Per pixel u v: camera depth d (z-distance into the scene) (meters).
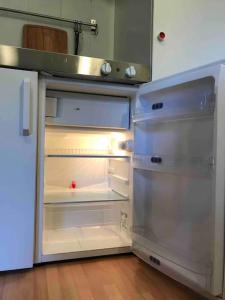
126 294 1.12
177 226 1.23
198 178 1.12
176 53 1.43
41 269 1.33
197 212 1.12
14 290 1.13
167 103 1.31
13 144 1.23
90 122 1.53
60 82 1.34
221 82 0.96
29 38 1.56
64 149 1.82
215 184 0.96
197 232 1.12
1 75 1.20
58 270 1.32
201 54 1.49
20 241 1.26
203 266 1.03
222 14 1.54
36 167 1.31
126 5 1.67
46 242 1.53
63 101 1.49
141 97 1.47
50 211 1.77
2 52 1.19
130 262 1.43
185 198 1.19
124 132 1.67
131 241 1.53
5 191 1.23
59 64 1.26
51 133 1.77
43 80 1.31
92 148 1.88
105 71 1.32
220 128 0.96
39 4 1.68
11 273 1.28
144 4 1.46
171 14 1.42
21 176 1.25
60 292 1.12
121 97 1.59
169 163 1.20
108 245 1.50
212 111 0.99
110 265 1.39
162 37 1.40
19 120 1.23
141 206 1.49
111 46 1.85
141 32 1.49
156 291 1.15
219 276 0.97
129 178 1.56
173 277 1.21
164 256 1.23
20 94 1.23
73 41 1.75
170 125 1.28
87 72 1.30
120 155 1.64
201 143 1.10
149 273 1.31
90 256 1.44
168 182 1.30
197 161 1.06
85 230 1.77
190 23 1.46
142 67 1.38
